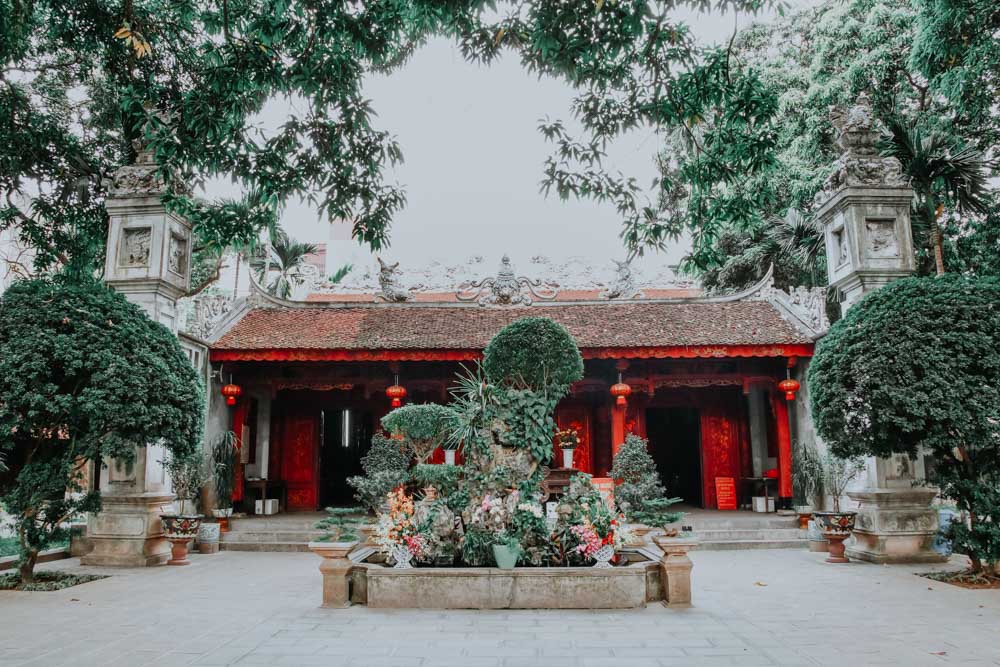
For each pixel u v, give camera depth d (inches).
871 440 364.5
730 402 731.4
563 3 250.4
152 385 357.1
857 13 723.4
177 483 504.4
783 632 246.2
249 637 239.8
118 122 526.6
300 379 655.1
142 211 467.2
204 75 280.8
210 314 613.6
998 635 243.9
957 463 360.2
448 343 602.5
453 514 318.3
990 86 542.3
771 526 557.9
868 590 335.9
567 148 304.7
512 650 220.2
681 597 287.9
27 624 265.0
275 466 730.2
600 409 732.7
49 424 351.6
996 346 331.0
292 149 307.3
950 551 389.1
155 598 319.9
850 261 474.9
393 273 716.7
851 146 495.8
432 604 284.5
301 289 753.0
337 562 295.3
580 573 285.0
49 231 526.3
